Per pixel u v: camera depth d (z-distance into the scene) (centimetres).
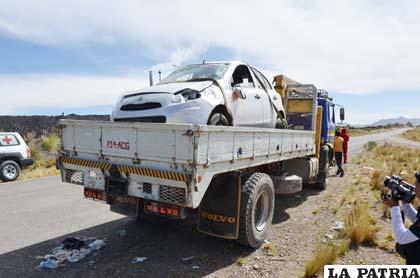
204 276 384
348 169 1394
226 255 446
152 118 495
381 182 920
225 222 438
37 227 564
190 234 529
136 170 394
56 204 734
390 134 7700
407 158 1802
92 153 451
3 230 547
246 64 662
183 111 483
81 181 473
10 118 2328
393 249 465
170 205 383
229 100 566
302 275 388
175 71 660
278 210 693
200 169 355
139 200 454
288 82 966
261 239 470
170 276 383
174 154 361
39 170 1309
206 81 554
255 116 659
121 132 413
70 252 445
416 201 666
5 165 1106
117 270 396
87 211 671
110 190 432
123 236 517
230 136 407
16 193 868
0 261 422
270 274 391
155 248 468
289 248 474
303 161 767
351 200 771
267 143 515
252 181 454
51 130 2258
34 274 385
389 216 623
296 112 923
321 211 683
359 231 491
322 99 988
